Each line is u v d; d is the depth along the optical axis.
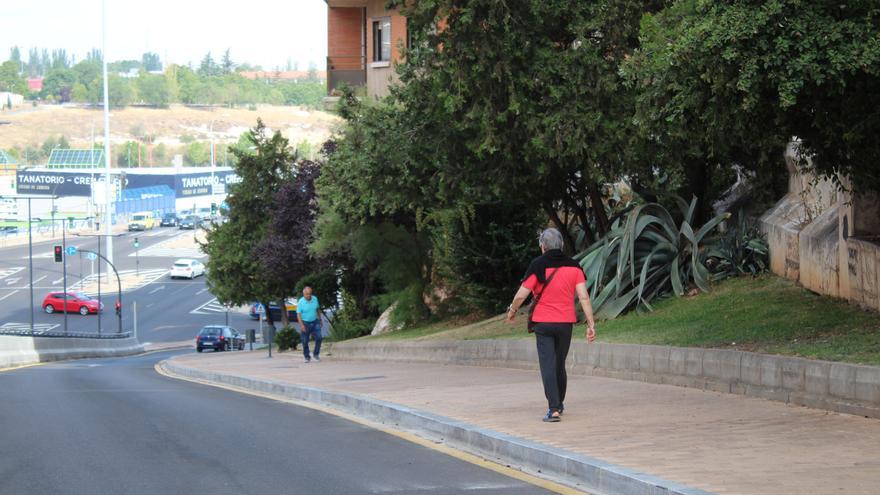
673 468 12.27
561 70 28.80
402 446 15.92
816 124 18.28
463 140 32.25
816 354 17.61
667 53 18.48
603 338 24.58
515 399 19.91
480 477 13.30
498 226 38.38
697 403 17.86
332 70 62.38
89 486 12.71
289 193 66.06
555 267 16.28
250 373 32.56
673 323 25.00
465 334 34.91
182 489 12.52
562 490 12.44
